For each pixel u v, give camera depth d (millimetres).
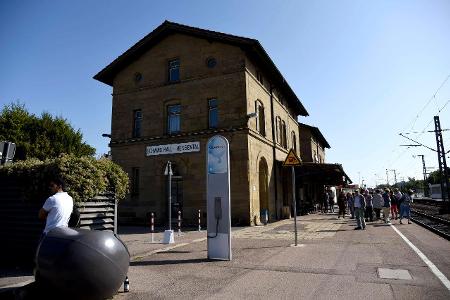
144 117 20812
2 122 24016
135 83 21641
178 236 13328
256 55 19625
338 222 18531
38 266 4520
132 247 10312
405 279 5996
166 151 19531
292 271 6754
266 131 21312
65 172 7145
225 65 19031
